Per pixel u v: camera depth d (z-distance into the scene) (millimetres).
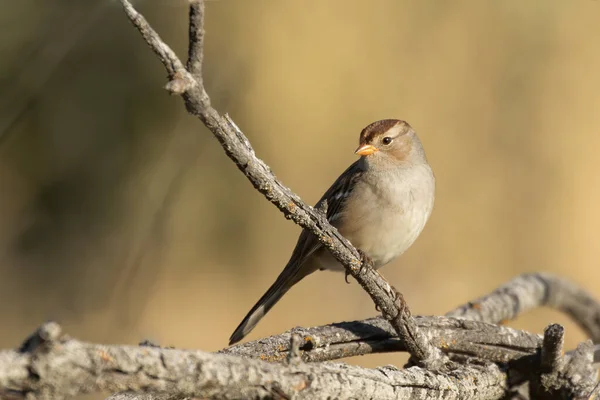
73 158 14266
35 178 14344
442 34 14219
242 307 14172
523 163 13992
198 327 13820
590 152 14000
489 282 13594
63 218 14219
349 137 14109
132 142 14242
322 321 13562
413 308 13328
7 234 14195
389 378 4902
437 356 5707
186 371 3789
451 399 5387
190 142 13078
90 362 3510
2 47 12961
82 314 13305
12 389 3434
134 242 12898
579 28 14219
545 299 8328
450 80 14164
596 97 14125
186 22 13945
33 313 13797
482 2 14195
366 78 14117
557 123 14086
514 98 14117
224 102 13656
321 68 14094
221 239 14352
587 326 8750
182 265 14070
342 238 5113
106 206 14164
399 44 14219
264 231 14578
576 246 13820
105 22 13281
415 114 14023
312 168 14117
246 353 5289
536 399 5922
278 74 14109
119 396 4535
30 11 12859
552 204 13898
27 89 10836
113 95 14164
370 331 5836
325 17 14188
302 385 4219
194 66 3740
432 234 13766
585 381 5770
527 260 13766
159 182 12859
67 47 11156
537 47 14219
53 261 13984
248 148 4293
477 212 13844
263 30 14094
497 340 6000
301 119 14117
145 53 14016
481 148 14023
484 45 14188
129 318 12898
